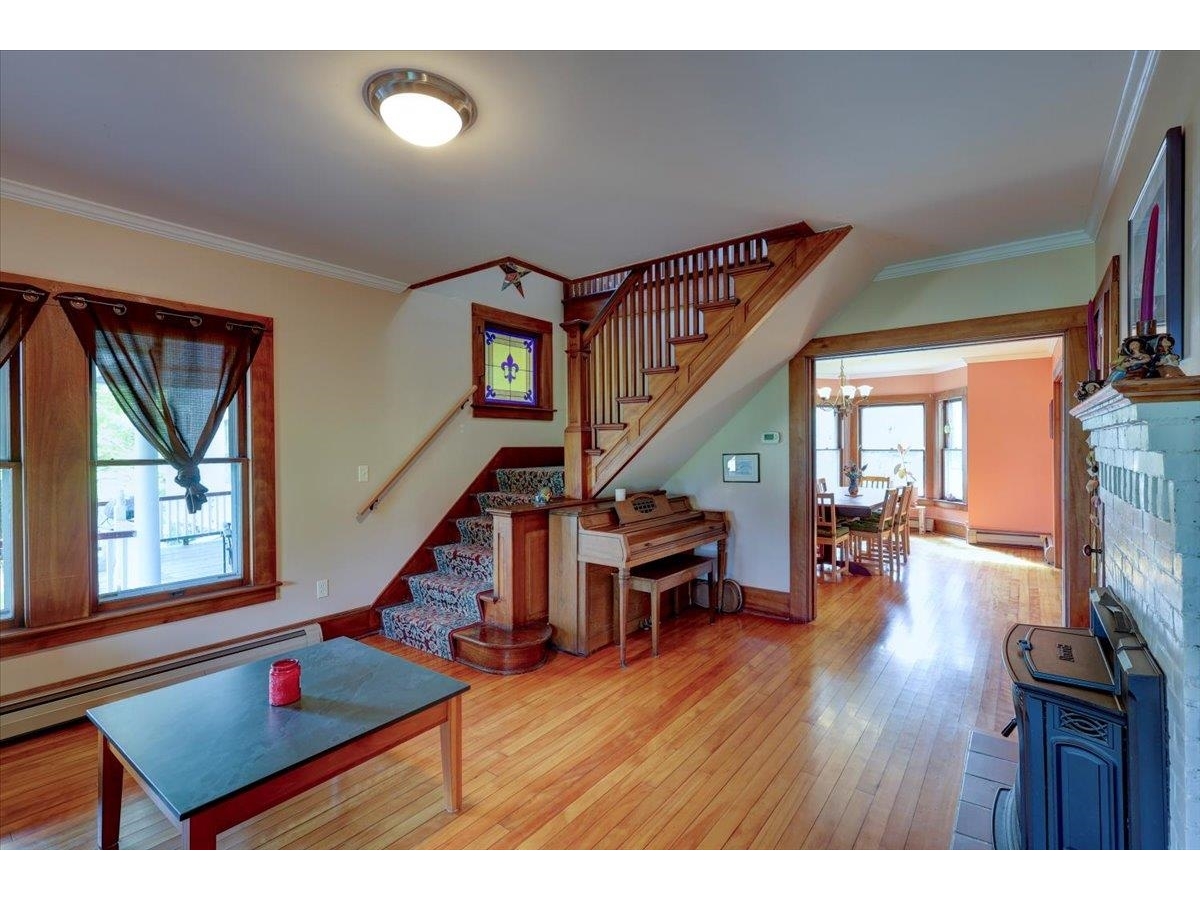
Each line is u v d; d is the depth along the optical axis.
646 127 1.92
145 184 2.41
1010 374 7.14
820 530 5.52
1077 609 3.13
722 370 3.46
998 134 2.00
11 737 2.49
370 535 3.95
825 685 3.13
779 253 3.08
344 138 1.99
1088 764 1.49
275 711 1.84
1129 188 2.04
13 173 2.32
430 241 3.13
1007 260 3.32
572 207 2.63
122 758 1.60
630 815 2.03
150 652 2.95
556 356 5.48
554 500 3.97
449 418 4.45
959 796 2.14
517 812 2.05
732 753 2.45
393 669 2.18
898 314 3.72
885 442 8.77
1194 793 1.16
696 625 4.17
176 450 2.99
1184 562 1.17
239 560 3.33
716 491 4.58
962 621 4.21
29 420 2.56
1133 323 2.01
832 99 1.76
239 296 3.24
